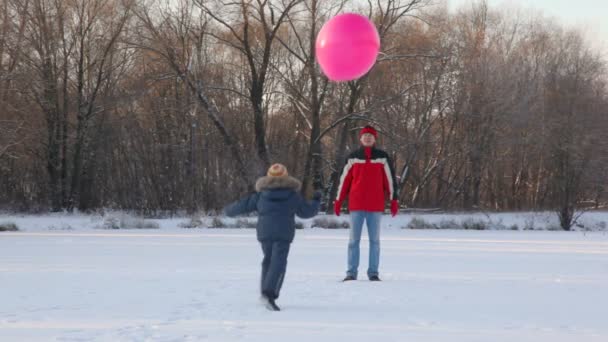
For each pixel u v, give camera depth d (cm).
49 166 4366
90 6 4291
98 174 4500
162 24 4003
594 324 683
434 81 4450
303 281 1021
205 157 4034
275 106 4875
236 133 4444
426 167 5119
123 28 4262
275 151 4412
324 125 4672
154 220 3278
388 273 1143
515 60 5019
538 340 607
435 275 1112
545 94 4834
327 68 877
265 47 3922
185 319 705
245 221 2969
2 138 3631
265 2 3866
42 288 949
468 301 830
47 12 4128
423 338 614
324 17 3812
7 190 4516
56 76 4222
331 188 4128
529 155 5228
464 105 4591
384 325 676
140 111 4447
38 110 4247
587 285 985
